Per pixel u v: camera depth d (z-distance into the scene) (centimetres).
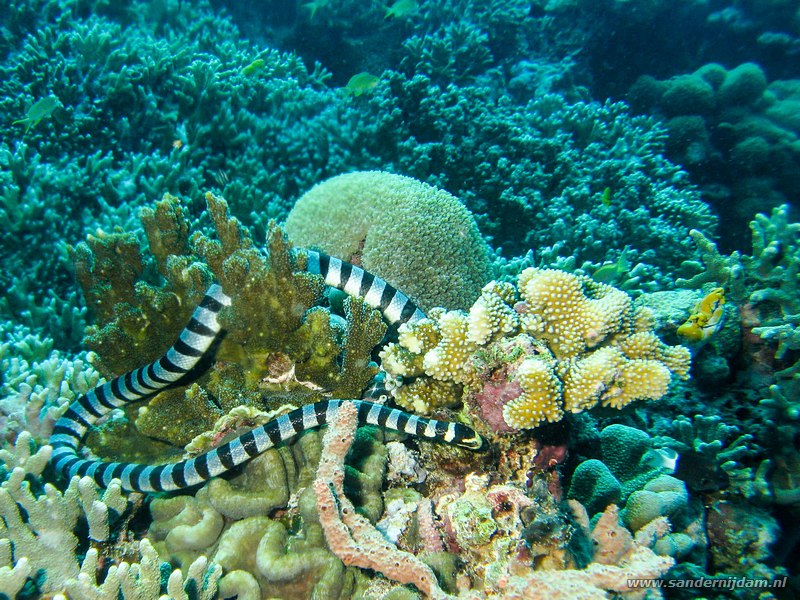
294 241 82
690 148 207
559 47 235
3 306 82
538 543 43
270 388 56
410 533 48
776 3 245
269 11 216
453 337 49
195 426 55
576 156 145
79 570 45
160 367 55
